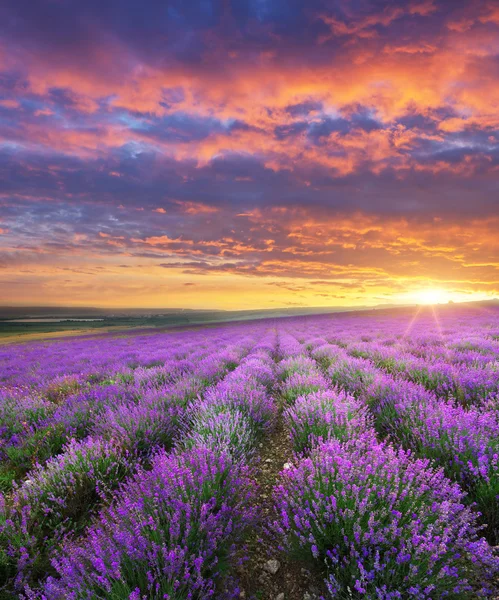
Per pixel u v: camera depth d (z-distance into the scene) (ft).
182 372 34.42
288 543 8.21
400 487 8.80
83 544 8.56
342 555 7.73
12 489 12.82
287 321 198.90
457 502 8.63
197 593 6.97
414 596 6.22
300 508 8.52
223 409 17.87
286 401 23.24
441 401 15.80
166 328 188.55
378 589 6.02
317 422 15.43
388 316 161.17
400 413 15.80
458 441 11.32
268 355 46.39
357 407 16.58
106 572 6.64
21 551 8.27
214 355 44.55
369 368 26.66
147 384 27.91
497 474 9.36
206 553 7.61
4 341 135.64
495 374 20.25
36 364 51.08
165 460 10.78
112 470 13.17
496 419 13.43
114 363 48.67
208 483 9.67
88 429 18.30
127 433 15.79
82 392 27.09
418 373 24.34
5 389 29.19
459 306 216.54
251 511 9.56
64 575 6.89
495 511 8.99
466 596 6.57
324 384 22.90
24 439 16.83
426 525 7.63
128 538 7.39
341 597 6.73
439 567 6.84
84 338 130.00
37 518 10.45
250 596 7.48
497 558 6.63
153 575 7.01
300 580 7.85
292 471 11.35
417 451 12.79
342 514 7.87
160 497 9.06
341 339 65.00
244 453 13.89
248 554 8.95
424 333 62.85
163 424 17.53
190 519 8.38
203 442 13.50
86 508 11.32
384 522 8.01
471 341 40.52
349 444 11.69
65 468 12.65
